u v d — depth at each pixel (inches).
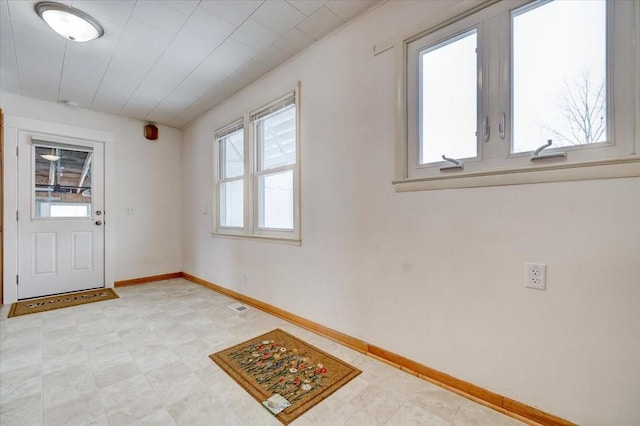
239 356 78.0
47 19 77.0
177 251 179.5
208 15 80.0
